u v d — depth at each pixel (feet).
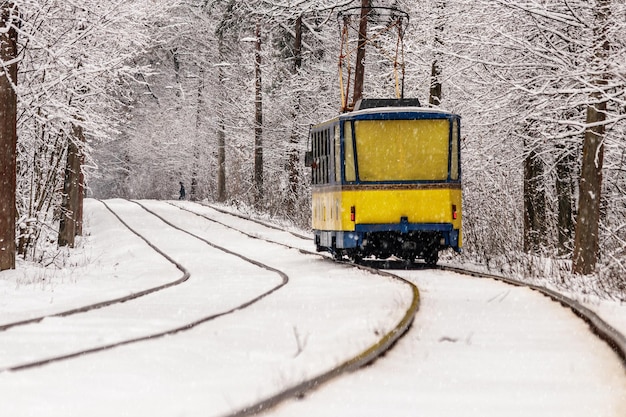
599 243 100.68
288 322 53.98
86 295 79.51
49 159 123.95
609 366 37.88
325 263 110.11
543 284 79.92
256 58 247.50
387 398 31.71
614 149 105.81
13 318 60.49
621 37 91.61
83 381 35.45
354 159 100.68
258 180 248.73
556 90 91.76
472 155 126.41
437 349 42.75
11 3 99.86
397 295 66.33
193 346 44.75
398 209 100.27
